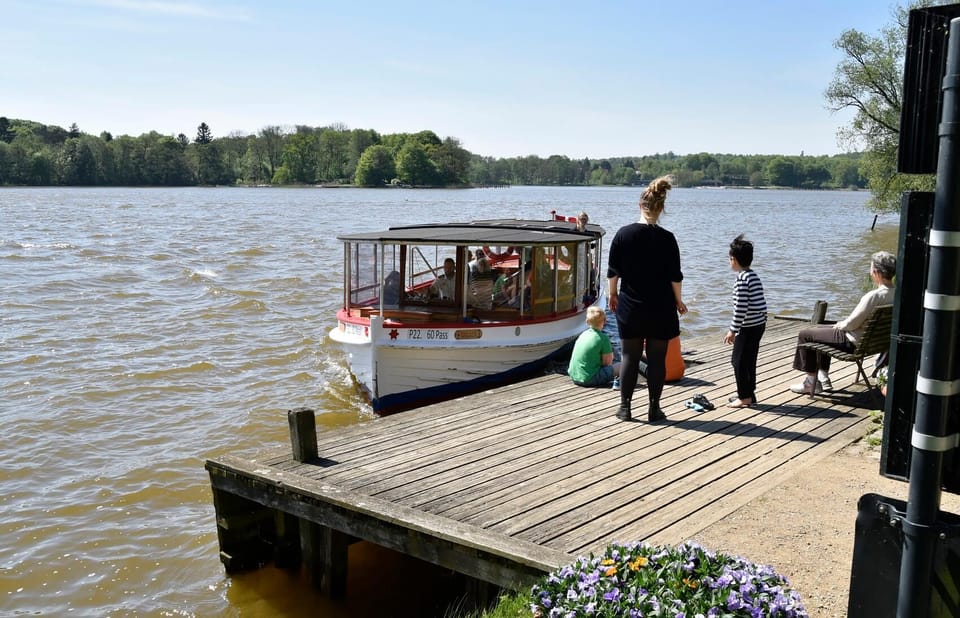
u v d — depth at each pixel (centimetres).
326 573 727
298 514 664
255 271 3006
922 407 310
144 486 1030
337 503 623
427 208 9138
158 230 5038
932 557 311
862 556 336
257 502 725
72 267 3006
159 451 1154
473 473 675
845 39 3744
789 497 604
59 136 19900
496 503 609
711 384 966
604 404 885
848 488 621
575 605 353
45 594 773
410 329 1188
